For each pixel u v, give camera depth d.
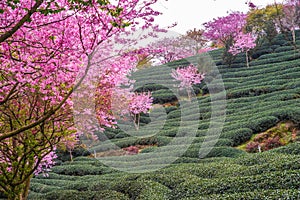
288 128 18.95
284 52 34.81
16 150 8.69
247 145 18.42
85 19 6.17
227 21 35.19
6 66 6.38
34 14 6.09
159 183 11.55
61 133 8.66
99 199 11.27
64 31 6.30
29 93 7.30
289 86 24.88
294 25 35.22
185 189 10.39
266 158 12.12
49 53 6.45
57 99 7.40
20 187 9.21
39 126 8.82
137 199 10.63
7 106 8.04
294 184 8.80
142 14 6.03
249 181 9.52
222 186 9.74
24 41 6.25
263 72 31.14
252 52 36.34
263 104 23.22
